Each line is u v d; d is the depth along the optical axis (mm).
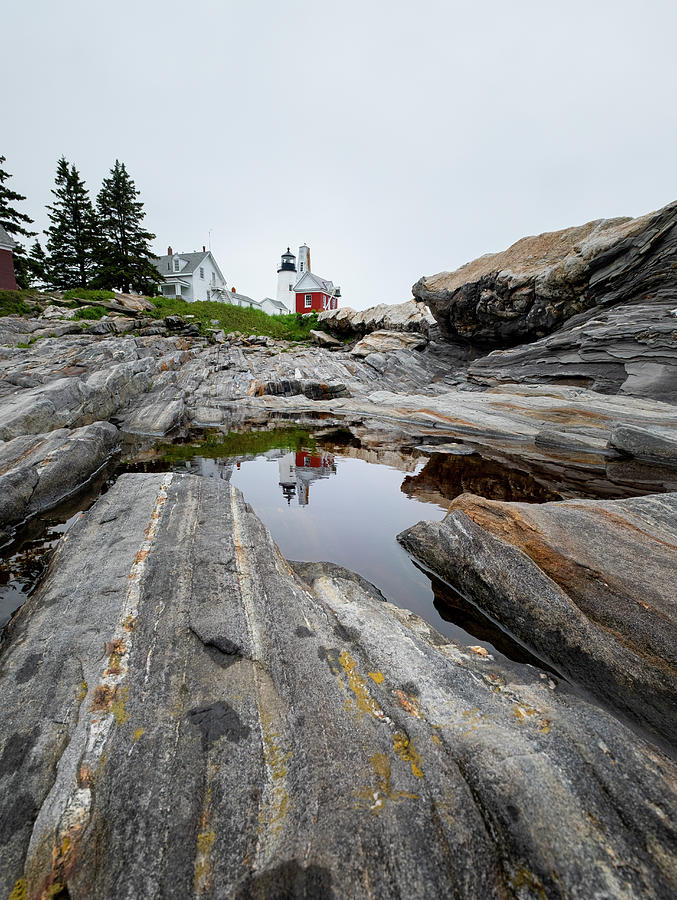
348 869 1934
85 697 2873
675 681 3521
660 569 4625
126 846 2023
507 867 1975
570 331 17234
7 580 5199
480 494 8992
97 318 29359
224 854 1998
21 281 39906
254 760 2441
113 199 40969
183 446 13250
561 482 9828
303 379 25188
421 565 5883
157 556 4691
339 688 3029
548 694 3322
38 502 7684
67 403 12836
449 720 2832
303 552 6254
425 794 2264
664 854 2006
